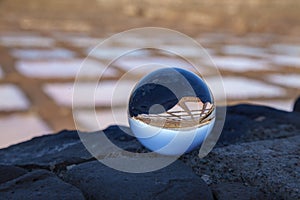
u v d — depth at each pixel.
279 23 14.00
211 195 1.62
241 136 2.45
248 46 9.38
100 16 14.84
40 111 4.14
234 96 4.82
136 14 16.16
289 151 2.03
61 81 5.36
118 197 1.55
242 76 6.00
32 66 6.22
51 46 8.30
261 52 8.53
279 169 1.81
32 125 3.75
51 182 1.68
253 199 1.63
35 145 2.34
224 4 15.55
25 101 4.46
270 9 15.42
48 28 11.41
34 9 15.98
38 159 2.02
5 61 6.55
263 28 13.30
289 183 1.68
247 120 2.81
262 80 5.80
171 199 1.55
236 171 1.83
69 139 2.43
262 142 2.17
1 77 5.46
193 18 14.83
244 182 1.77
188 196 1.58
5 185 1.65
